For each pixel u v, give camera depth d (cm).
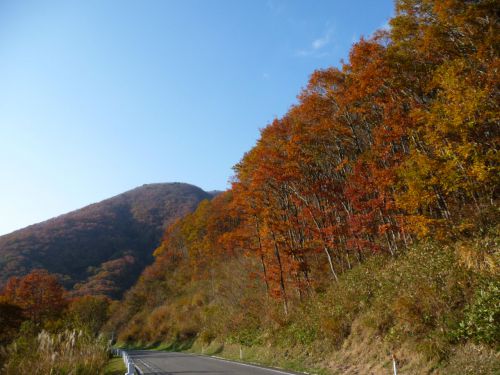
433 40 1958
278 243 2598
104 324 7369
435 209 2036
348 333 1625
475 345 975
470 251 1217
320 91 2511
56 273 9944
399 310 1269
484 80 1488
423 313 1207
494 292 995
